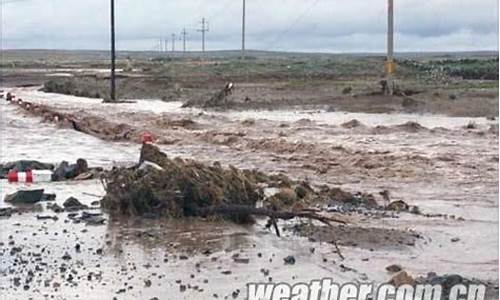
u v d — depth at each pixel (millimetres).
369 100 47094
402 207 16359
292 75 84250
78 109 49094
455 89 54781
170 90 67562
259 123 36500
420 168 22219
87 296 10242
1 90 76750
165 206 15297
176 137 31500
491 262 11914
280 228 14258
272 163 23938
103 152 27672
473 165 22609
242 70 98875
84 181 20141
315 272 11305
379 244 12984
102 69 125062
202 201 15242
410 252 12531
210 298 10141
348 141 28984
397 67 88188
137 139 31719
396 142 28500
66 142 31281
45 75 102875
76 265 11789
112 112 46250
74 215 15547
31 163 22141
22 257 12273
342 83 66812
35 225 14656
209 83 73688
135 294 10320
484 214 15742
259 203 15711
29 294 10352
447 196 17953
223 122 37938
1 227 14469
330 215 15391
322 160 24203
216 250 12664
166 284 10766
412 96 48750
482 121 36344
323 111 43906
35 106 49688
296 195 16656
